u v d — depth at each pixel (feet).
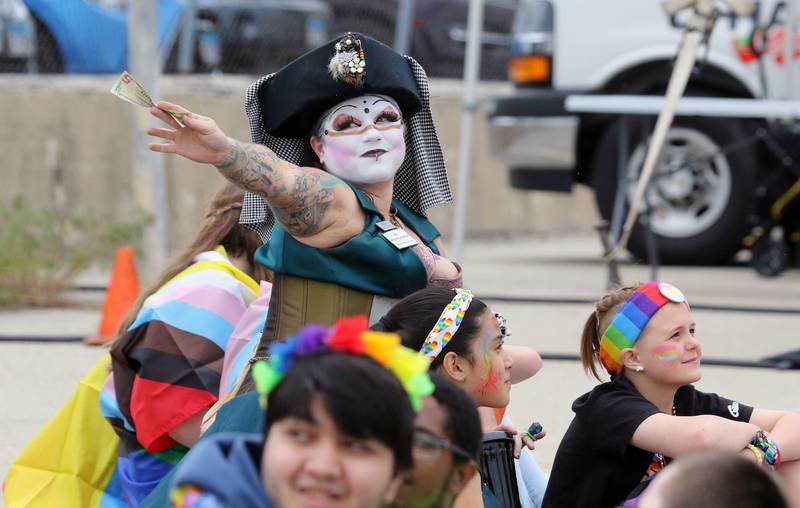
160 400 25.27
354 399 14.42
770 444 23.63
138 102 20.52
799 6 64.13
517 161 69.10
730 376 42.06
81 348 46.50
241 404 20.99
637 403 24.13
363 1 85.61
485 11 93.50
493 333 22.20
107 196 76.69
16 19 79.00
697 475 15.12
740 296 59.11
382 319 22.40
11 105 76.69
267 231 25.41
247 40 83.05
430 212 88.53
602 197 66.13
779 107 59.82
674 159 65.41
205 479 14.85
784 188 64.75
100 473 27.12
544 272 69.97
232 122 78.74
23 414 36.27
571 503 24.85
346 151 23.63
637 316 24.48
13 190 76.84
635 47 66.54
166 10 79.71
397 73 23.98
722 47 65.00
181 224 75.77
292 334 23.21
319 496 14.58
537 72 67.92
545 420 35.81
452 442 17.80
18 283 57.06
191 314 25.89
